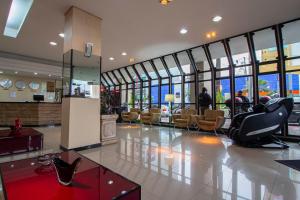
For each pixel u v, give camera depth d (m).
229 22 5.09
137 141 5.31
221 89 6.98
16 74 10.12
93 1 4.06
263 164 3.29
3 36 6.08
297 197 2.13
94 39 4.62
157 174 2.80
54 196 1.58
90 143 4.41
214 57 7.12
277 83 5.58
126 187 1.67
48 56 8.66
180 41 6.55
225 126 6.73
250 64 6.14
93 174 1.98
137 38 6.24
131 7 4.31
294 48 5.29
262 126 4.57
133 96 10.92
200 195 2.18
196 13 4.60
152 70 9.70
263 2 4.14
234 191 2.28
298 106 5.33
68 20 4.40
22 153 3.99
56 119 9.22
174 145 4.80
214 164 3.28
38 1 4.06
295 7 4.36
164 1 4.05
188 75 8.09
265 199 2.09
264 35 5.74
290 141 5.26
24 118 8.61
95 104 4.56
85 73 4.39
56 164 1.81
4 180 1.89
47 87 11.75
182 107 8.27
